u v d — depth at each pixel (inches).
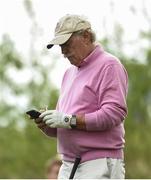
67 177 382.9
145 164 1114.7
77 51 379.2
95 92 376.8
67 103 385.1
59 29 377.4
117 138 379.2
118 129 379.2
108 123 369.4
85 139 376.5
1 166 1152.2
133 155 1123.9
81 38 377.7
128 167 1110.4
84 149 377.1
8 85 1208.8
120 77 375.6
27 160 1149.1
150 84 1164.5
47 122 373.7
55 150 1149.7
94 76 378.0
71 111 379.6
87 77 380.8
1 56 1222.3
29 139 1162.0
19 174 1144.2
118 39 1165.1
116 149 378.3
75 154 380.8
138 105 1162.0
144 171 1105.4
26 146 1157.1
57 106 399.5
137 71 1165.1
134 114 1169.4
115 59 379.6
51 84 1190.3
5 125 1192.8
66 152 384.5
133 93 1165.1
